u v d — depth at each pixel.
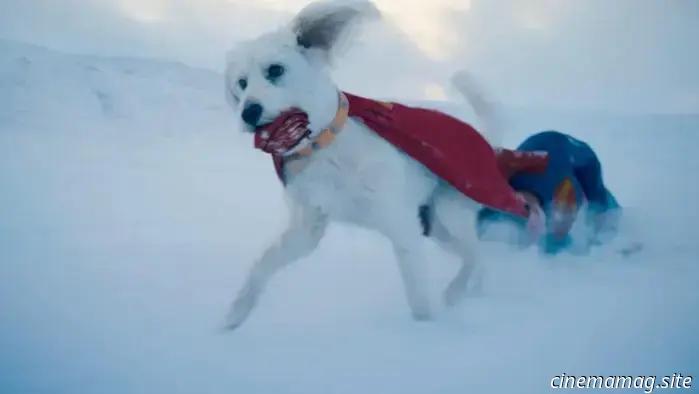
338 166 1.26
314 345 1.28
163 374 1.21
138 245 1.27
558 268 1.50
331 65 1.25
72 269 1.23
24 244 1.22
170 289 1.26
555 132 1.54
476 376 1.33
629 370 1.44
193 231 1.30
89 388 1.18
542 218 1.48
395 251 1.32
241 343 1.26
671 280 1.55
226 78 1.23
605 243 1.56
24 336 1.19
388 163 1.28
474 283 1.41
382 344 1.31
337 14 1.21
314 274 1.33
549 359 1.39
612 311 1.48
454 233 1.39
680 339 1.49
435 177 1.35
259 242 1.31
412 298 1.34
